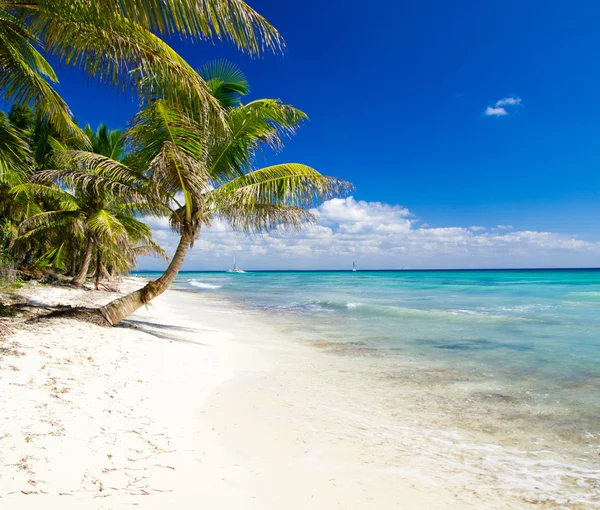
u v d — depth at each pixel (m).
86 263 20.36
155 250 23.56
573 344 9.29
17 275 19.05
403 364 7.48
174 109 7.89
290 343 9.75
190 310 18.02
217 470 3.11
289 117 9.50
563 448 3.91
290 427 4.27
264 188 9.29
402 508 2.79
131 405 4.23
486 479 3.28
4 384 4.02
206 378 5.98
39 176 9.52
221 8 4.58
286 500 2.77
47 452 2.84
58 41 5.74
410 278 67.94
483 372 6.85
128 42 5.46
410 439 4.08
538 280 50.38
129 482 2.68
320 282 55.19
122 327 9.25
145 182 9.02
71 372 4.90
